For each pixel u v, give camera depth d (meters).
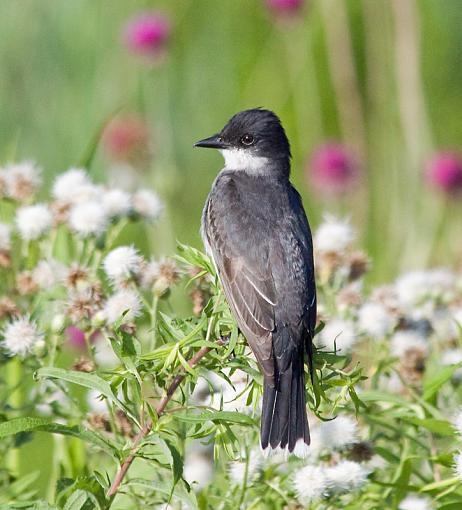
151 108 17.64
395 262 16.70
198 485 9.32
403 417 9.38
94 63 18.00
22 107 17.89
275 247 10.09
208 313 8.58
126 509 9.28
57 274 10.38
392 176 17.58
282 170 11.85
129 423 9.45
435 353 11.56
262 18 19.16
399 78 17.67
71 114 17.64
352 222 17.47
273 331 9.49
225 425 7.91
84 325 9.62
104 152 17.00
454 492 9.47
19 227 11.09
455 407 10.61
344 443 9.30
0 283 11.34
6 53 18.02
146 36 17.03
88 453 10.33
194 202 17.75
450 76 19.70
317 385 8.63
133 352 7.96
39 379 8.85
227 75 18.97
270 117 11.97
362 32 19.38
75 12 18.22
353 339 10.77
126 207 11.13
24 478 9.79
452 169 16.88
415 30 17.67
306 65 18.66
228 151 11.94
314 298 9.93
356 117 18.08
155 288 9.83
